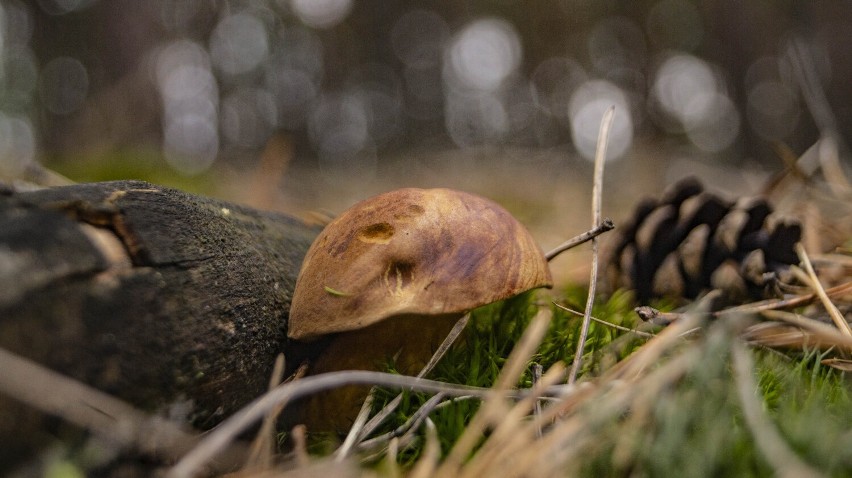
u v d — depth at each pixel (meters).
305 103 2.68
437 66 2.86
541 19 2.47
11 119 1.51
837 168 0.44
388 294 0.32
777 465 0.28
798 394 0.32
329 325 0.32
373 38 2.81
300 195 0.84
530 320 0.36
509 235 0.32
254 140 2.39
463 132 2.57
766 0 1.89
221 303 0.31
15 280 0.29
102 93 1.04
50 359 0.29
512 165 1.16
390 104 2.85
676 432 0.29
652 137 1.34
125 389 0.29
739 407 0.31
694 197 0.38
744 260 0.36
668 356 0.33
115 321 0.29
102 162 0.75
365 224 0.32
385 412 0.32
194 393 0.30
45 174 0.42
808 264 0.36
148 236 0.30
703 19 2.12
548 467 0.29
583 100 2.30
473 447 0.31
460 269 0.32
